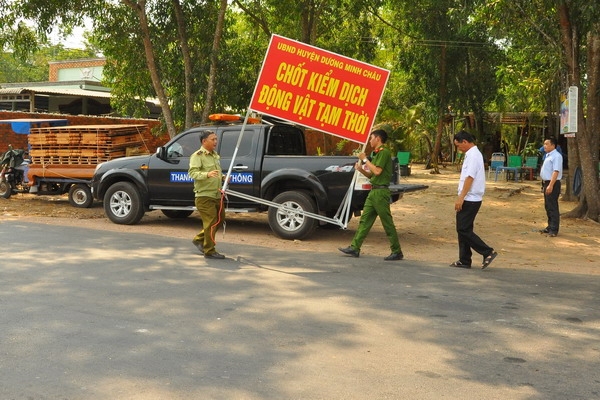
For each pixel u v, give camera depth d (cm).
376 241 1190
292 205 1154
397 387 468
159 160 1271
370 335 589
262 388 459
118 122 2488
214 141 945
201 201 934
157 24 1905
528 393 462
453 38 2905
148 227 1285
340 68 1046
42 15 1758
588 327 632
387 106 3378
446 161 3962
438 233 1317
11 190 1767
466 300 729
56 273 816
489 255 915
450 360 528
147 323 609
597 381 488
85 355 518
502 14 1547
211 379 473
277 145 1234
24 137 2211
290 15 2155
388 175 968
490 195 2062
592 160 1538
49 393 441
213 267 880
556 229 1308
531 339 589
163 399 436
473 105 3238
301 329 601
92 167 1587
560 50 1541
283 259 957
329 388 462
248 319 629
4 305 661
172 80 2012
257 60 2233
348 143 3241
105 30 1866
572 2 1429
